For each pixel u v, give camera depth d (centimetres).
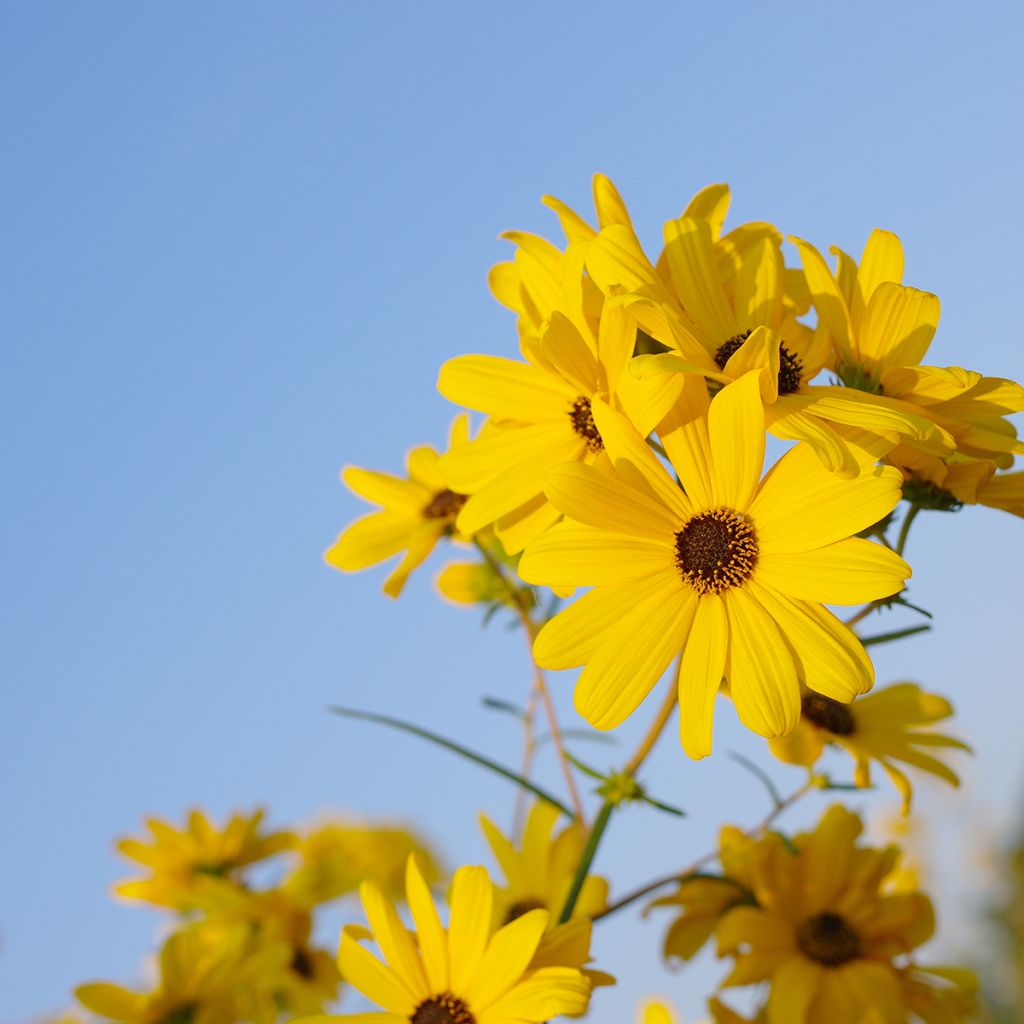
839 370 52
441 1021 49
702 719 49
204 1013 62
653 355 49
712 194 54
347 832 72
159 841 68
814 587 49
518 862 57
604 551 49
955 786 57
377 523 62
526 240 53
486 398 52
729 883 55
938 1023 58
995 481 52
